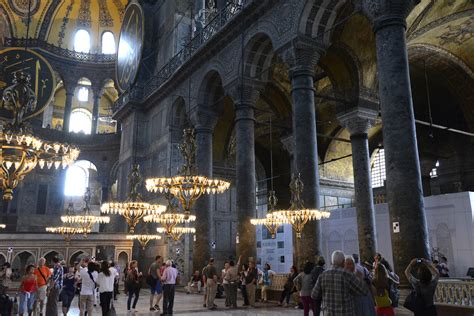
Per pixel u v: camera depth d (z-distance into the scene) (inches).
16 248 814.5
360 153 611.2
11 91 360.5
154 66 976.3
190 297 596.7
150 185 488.1
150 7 1019.3
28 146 362.9
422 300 187.2
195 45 764.0
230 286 469.1
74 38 1349.7
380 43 363.6
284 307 463.8
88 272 332.5
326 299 168.6
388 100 348.5
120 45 1095.0
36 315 372.8
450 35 636.1
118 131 1309.1
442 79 756.6
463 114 780.0
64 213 1205.7
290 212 442.0
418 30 586.9
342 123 636.1
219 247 791.7
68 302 359.9
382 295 207.3
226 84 624.1
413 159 334.0
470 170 788.6
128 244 886.4
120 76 1068.5
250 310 440.5
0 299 288.7
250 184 565.9
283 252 736.3
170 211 540.1
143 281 832.3
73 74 1306.6
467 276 489.4
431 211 561.9
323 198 867.4
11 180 369.1
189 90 740.0
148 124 938.1
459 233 522.6
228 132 849.5
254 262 527.2
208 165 690.2
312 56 484.1
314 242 438.9
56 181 1214.3
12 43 1230.3
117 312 432.1
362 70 610.9
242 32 593.6
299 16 482.0
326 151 881.5
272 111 809.5
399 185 331.0
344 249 684.1
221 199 823.1
